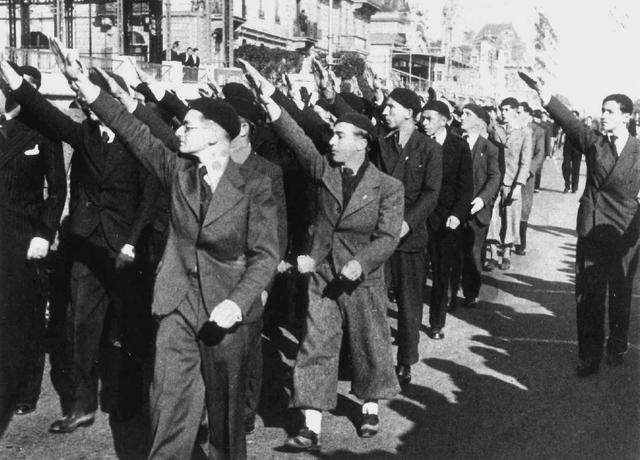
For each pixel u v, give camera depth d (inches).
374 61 1929.1
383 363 187.2
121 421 194.9
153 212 190.2
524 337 285.4
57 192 193.5
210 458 152.5
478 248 327.9
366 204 184.2
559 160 1237.7
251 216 150.1
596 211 240.8
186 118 148.6
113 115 151.1
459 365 250.7
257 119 198.4
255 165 194.5
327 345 184.2
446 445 186.4
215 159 150.4
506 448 184.4
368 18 2384.4
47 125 183.8
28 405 199.3
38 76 202.5
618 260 246.1
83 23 1444.4
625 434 193.6
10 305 188.1
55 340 257.6
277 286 287.0
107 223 186.9
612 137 241.1
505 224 417.1
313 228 191.6
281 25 1769.2
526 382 235.0
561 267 425.1
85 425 190.2
